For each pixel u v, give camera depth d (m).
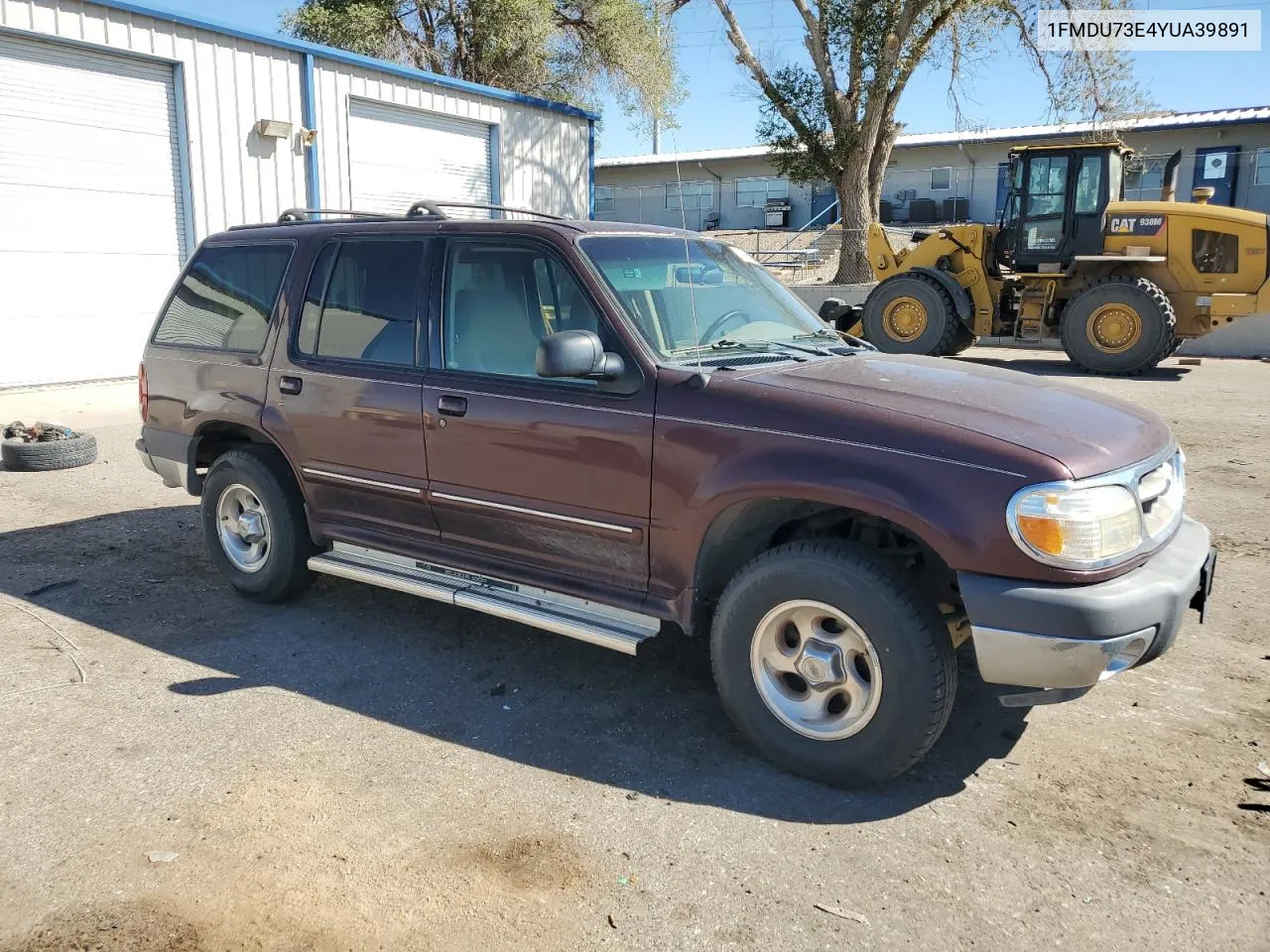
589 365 3.59
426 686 4.23
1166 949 2.63
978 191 33.38
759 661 3.52
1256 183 29.17
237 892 2.86
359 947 2.64
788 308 4.68
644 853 3.06
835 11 20.58
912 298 15.13
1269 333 16.97
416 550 4.51
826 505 3.54
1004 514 3.06
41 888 2.86
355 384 4.48
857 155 21.36
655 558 3.73
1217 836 3.13
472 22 26.23
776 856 3.04
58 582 5.48
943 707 3.23
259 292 5.02
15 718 3.88
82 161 12.58
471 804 3.32
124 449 9.08
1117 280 14.15
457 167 18.02
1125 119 21.06
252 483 5.00
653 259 4.26
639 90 27.20
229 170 14.13
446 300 4.31
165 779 3.45
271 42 14.35
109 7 12.43
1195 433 9.64
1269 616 4.97
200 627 4.87
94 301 12.93
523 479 3.99
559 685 4.26
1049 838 3.13
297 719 3.92
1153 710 3.99
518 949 2.64
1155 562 3.30
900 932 2.70
